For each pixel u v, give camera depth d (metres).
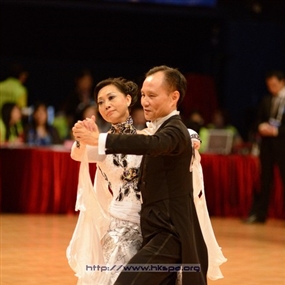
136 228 4.82
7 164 12.52
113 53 19.08
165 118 4.56
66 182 12.61
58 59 18.75
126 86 5.14
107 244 4.80
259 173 12.86
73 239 4.91
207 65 19.00
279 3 18.84
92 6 18.06
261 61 18.73
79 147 4.89
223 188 13.45
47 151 12.55
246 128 18.02
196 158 4.81
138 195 4.89
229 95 18.66
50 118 17.53
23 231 9.95
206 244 4.93
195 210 4.55
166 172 4.44
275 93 12.37
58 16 18.34
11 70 14.33
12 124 13.14
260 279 6.80
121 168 4.90
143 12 18.33
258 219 12.47
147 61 19.31
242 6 18.78
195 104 18.25
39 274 6.76
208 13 18.59
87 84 14.25
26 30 18.34
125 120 5.14
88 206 4.89
